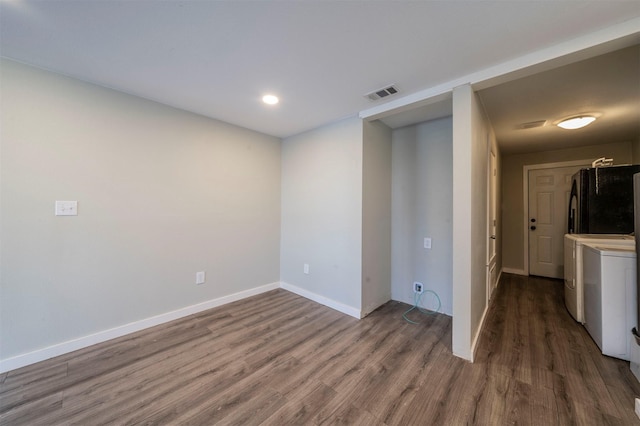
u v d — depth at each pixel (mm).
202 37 1601
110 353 2092
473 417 1477
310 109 2701
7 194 1850
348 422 1445
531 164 4566
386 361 2014
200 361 2002
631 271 2006
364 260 2840
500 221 4617
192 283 2855
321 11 1374
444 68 1926
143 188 2486
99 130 2229
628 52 1729
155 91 2336
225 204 3131
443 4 1319
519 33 1541
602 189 3111
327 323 2674
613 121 2979
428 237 3037
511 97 2408
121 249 2361
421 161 3090
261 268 3549
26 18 1434
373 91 2289
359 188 2826
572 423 1431
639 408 1457
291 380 1791
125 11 1381
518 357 2062
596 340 2238
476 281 2234
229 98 2459
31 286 1944
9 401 1573
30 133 1928
